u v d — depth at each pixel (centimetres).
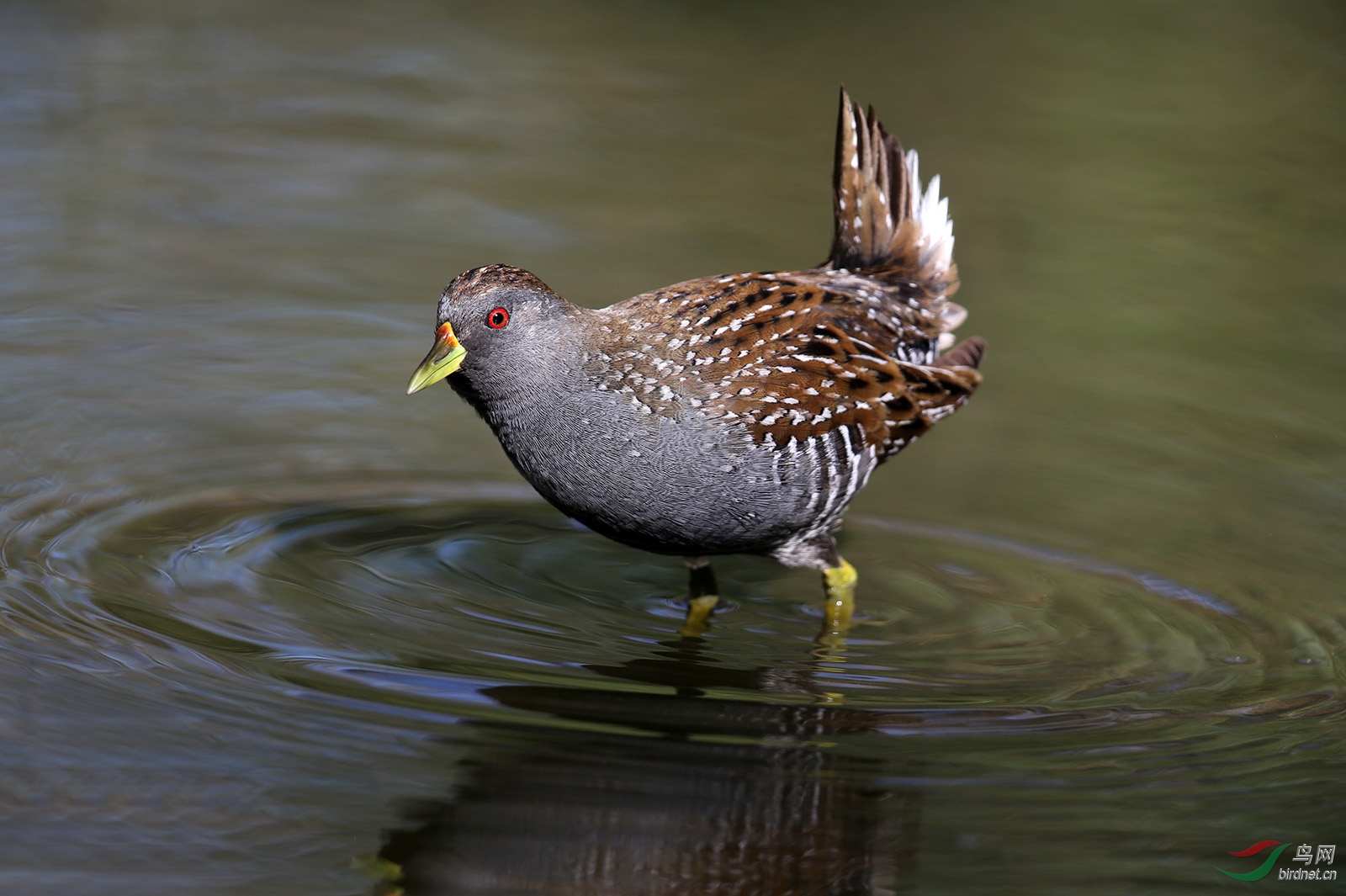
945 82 1944
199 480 1122
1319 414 1292
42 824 696
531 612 986
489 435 1255
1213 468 1216
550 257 1472
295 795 731
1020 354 1380
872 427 986
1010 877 696
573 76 1970
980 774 789
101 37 1977
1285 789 779
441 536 1088
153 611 918
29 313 1333
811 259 1496
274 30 2072
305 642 898
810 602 1048
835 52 2050
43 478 1091
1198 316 1448
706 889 687
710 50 2061
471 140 1766
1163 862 707
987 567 1088
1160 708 879
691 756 794
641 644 954
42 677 823
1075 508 1163
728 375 932
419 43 2059
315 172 1656
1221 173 1714
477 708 830
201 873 670
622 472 931
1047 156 1741
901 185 1111
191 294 1398
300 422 1229
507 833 715
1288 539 1114
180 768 746
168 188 1593
